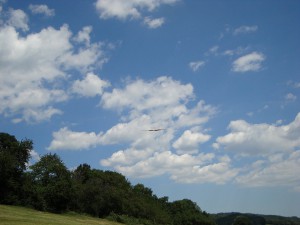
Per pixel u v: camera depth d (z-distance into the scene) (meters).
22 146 103.25
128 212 139.12
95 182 133.25
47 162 107.00
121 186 157.88
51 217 78.31
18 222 55.94
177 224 193.25
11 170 95.94
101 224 88.19
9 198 94.31
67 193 104.44
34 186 101.31
